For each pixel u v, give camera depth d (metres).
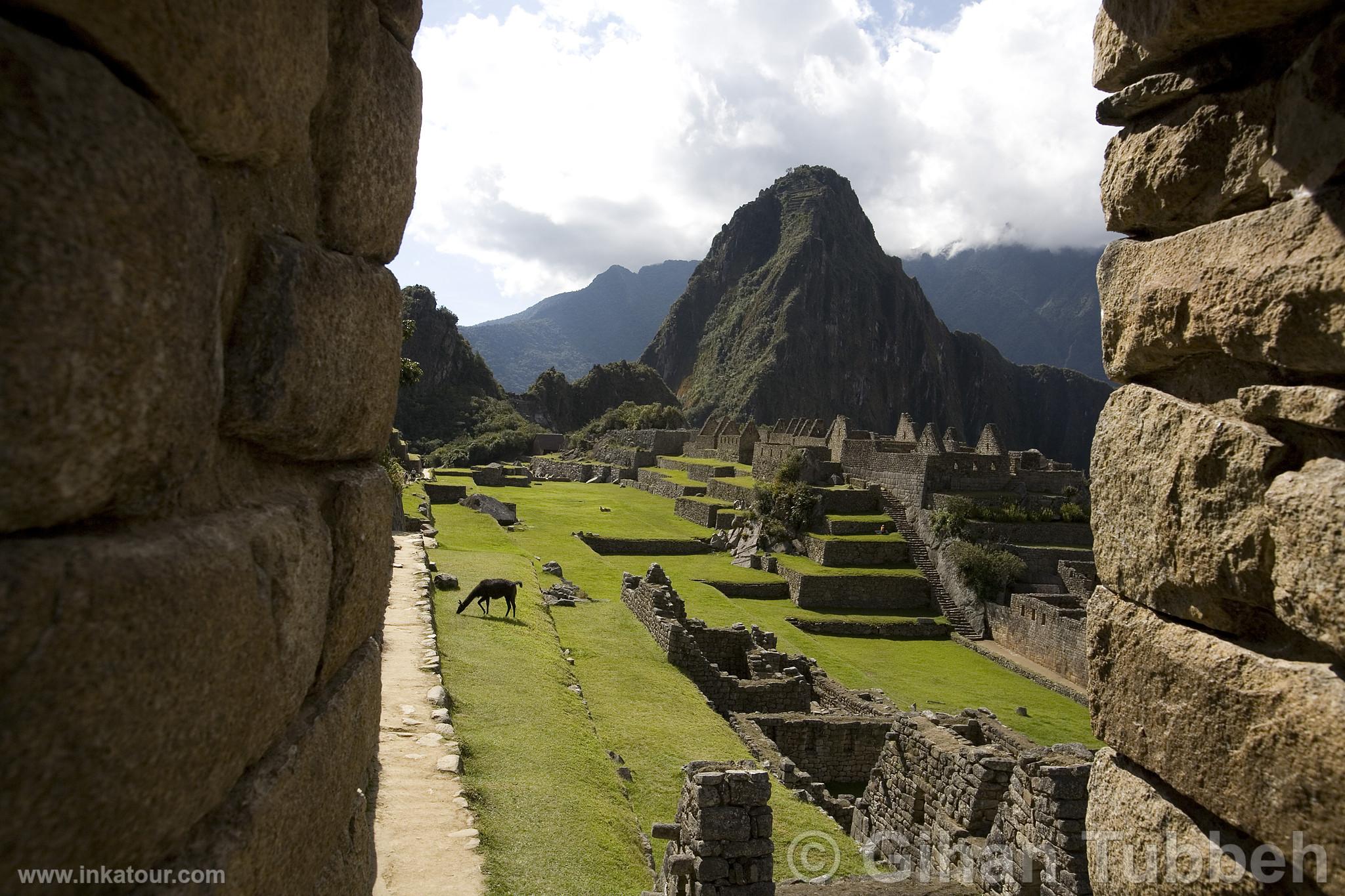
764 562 48.94
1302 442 3.28
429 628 15.03
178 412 2.06
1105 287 4.41
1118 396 4.31
